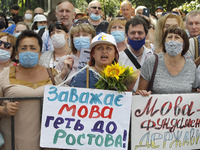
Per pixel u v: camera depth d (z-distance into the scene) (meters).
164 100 3.38
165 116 3.41
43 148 3.17
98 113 3.17
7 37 3.96
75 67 4.29
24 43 3.21
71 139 3.14
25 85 3.23
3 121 3.26
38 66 3.39
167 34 3.63
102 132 3.17
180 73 3.66
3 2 27.98
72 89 3.14
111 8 19.95
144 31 4.31
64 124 3.13
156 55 3.73
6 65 4.15
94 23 6.59
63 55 4.77
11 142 3.14
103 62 3.45
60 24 4.80
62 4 5.52
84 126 3.16
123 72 3.14
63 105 3.13
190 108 3.51
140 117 3.32
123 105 3.20
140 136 3.34
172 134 3.46
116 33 4.96
